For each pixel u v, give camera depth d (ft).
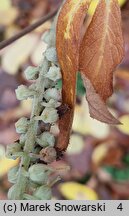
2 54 1.21
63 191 1.14
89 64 0.44
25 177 0.41
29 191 0.41
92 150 1.20
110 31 0.44
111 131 1.21
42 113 0.42
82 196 1.13
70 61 0.43
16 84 1.29
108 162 1.20
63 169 0.41
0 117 1.26
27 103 1.28
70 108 0.44
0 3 1.26
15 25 1.29
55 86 0.43
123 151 1.21
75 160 1.20
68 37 0.43
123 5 0.65
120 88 1.23
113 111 1.22
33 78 0.44
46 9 1.30
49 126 0.43
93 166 1.20
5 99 1.28
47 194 0.40
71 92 0.43
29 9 1.31
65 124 0.44
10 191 0.41
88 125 1.17
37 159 0.42
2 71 1.27
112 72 0.44
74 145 1.20
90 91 0.44
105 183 1.19
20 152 0.42
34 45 1.18
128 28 0.97
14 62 1.21
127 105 1.22
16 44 1.19
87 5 0.43
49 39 0.44
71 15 0.43
